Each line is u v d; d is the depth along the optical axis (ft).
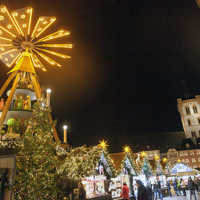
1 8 27.14
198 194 59.47
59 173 19.89
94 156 22.17
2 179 16.79
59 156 21.94
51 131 20.85
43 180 18.24
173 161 151.43
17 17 28.78
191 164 148.66
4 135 19.72
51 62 35.01
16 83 25.66
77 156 21.61
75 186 23.79
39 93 27.09
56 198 19.17
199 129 169.78
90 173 21.38
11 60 33.06
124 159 43.09
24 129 21.72
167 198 57.88
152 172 57.82
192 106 178.50
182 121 177.58
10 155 17.95
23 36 30.48
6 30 29.17
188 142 163.32
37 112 20.71
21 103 25.20
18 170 17.80
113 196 38.42
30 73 27.86
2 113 22.63
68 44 33.99
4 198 16.46
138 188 25.34
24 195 17.22
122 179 43.91
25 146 18.42
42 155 18.90
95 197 33.14
